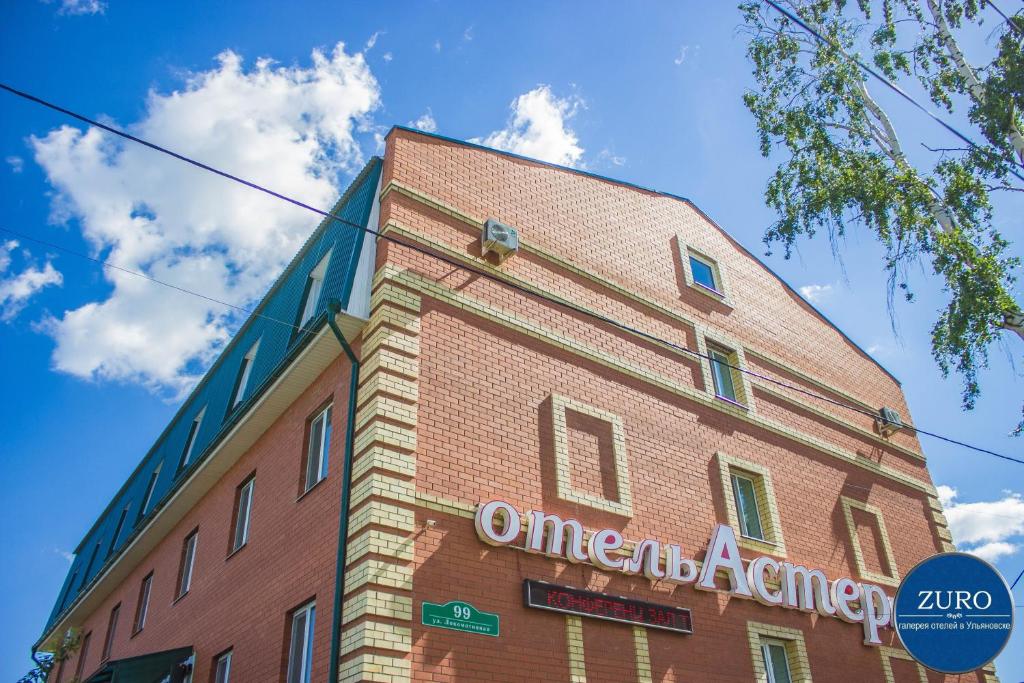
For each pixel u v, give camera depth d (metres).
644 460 13.40
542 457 11.95
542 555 11.02
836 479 17.16
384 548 9.61
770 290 19.30
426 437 10.76
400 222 12.44
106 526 23.77
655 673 11.34
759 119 18.22
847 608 14.52
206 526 15.82
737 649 12.60
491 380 11.99
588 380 13.41
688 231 18.17
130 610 18.91
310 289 14.20
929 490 19.53
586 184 16.19
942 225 15.63
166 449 20.50
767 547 14.46
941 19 16.16
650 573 11.82
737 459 15.16
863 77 17.20
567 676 10.40
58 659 21.52
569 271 14.48
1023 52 14.59
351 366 11.58
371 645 8.94
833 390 18.86
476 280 12.79
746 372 16.03
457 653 9.58
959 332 14.94
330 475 11.23
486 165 14.39
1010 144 14.91
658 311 15.75
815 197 16.77
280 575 11.75
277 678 10.73
